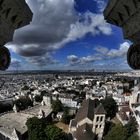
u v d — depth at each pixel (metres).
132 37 8.38
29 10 8.74
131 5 7.37
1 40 8.12
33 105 154.12
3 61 8.47
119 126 78.50
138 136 73.12
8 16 7.78
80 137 74.00
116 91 187.00
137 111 97.31
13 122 101.69
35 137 74.38
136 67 8.62
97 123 82.56
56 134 73.06
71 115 110.44
